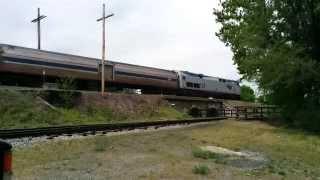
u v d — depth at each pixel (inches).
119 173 530.3
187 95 2615.7
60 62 1865.2
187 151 764.6
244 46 1556.3
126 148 756.6
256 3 1612.9
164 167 582.6
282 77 1451.8
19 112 1387.8
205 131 1214.3
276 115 1685.5
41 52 1809.8
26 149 708.7
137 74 2257.6
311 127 1395.2
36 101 1501.0
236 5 1772.9
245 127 1413.6
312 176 616.7
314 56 1552.7
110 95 1883.6
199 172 558.9
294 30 1551.4
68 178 490.9
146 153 710.5
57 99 1635.1
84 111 1684.3
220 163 655.8
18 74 1702.8
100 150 716.7
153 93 2426.2
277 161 741.3
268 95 1556.3
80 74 1952.5
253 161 697.6
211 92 2797.7
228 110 2213.3
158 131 1120.2
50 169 543.5
